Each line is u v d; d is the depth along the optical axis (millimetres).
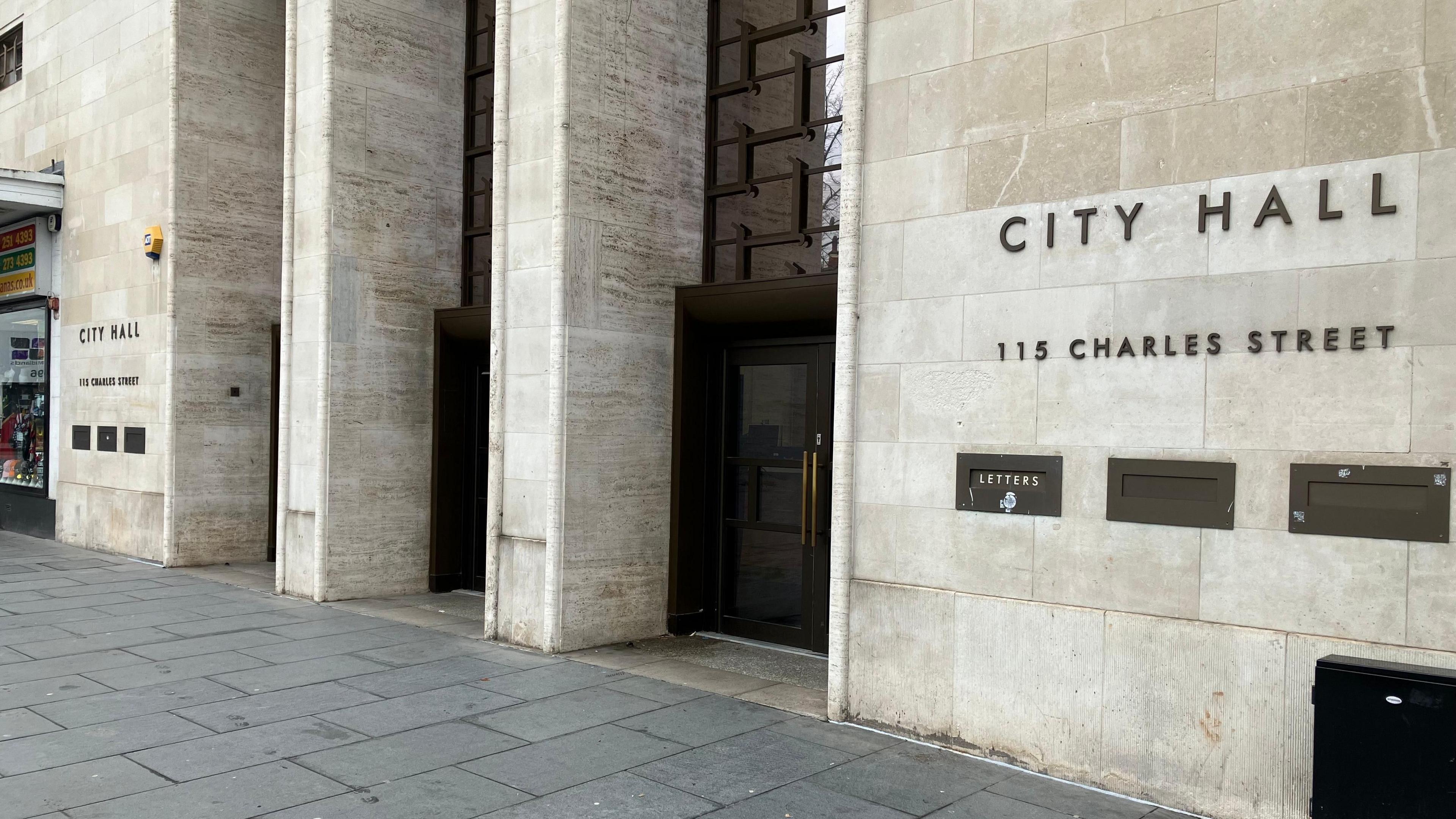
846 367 6602
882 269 6520
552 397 8422
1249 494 5094
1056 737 5699
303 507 11008
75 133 15312
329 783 5336
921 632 6270
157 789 5211
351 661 8070
